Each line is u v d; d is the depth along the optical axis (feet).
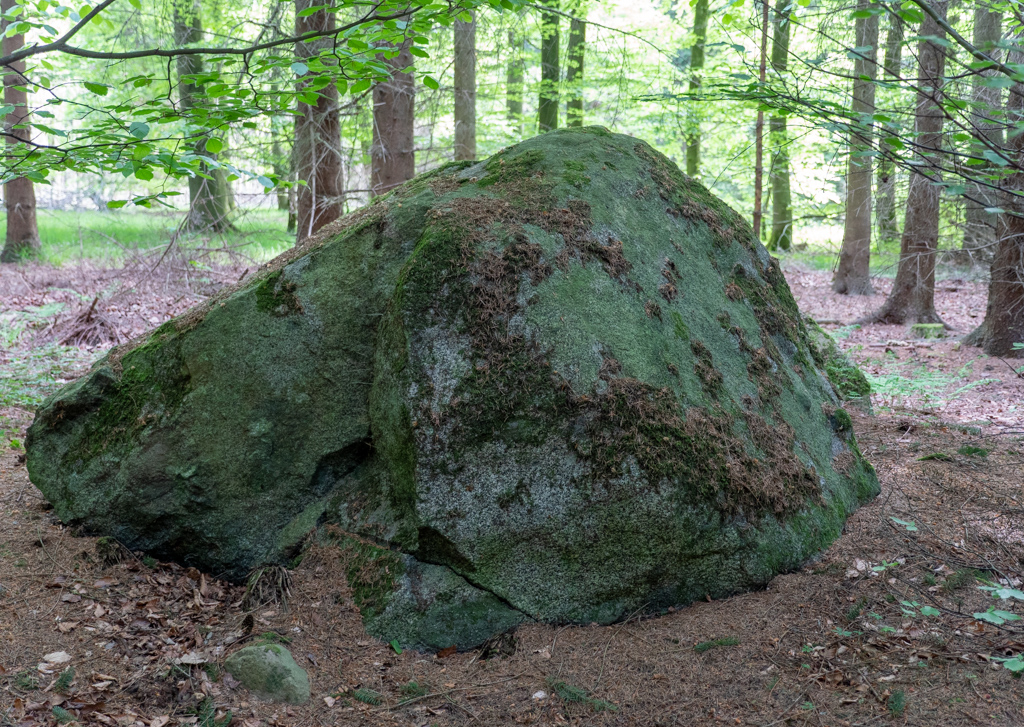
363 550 12.62
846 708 10.14
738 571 12.66
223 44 35.60
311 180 29.63
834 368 22.97
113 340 30.45
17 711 9.79
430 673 11.25
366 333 13.62
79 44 47.73
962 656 10.83
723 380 14.26
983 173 8.46
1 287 39.22
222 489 13.51
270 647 11.10
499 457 12.05
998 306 32.42
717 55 41.83
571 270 13.35
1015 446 18.94
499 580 11.95
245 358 13.73
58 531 13.85
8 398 22.67
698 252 15.79
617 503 12.14
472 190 14.28
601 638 11.73
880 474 16.72
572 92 53.21
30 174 11.59
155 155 11.31
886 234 43.04
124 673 10.84
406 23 11.68
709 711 10.30
